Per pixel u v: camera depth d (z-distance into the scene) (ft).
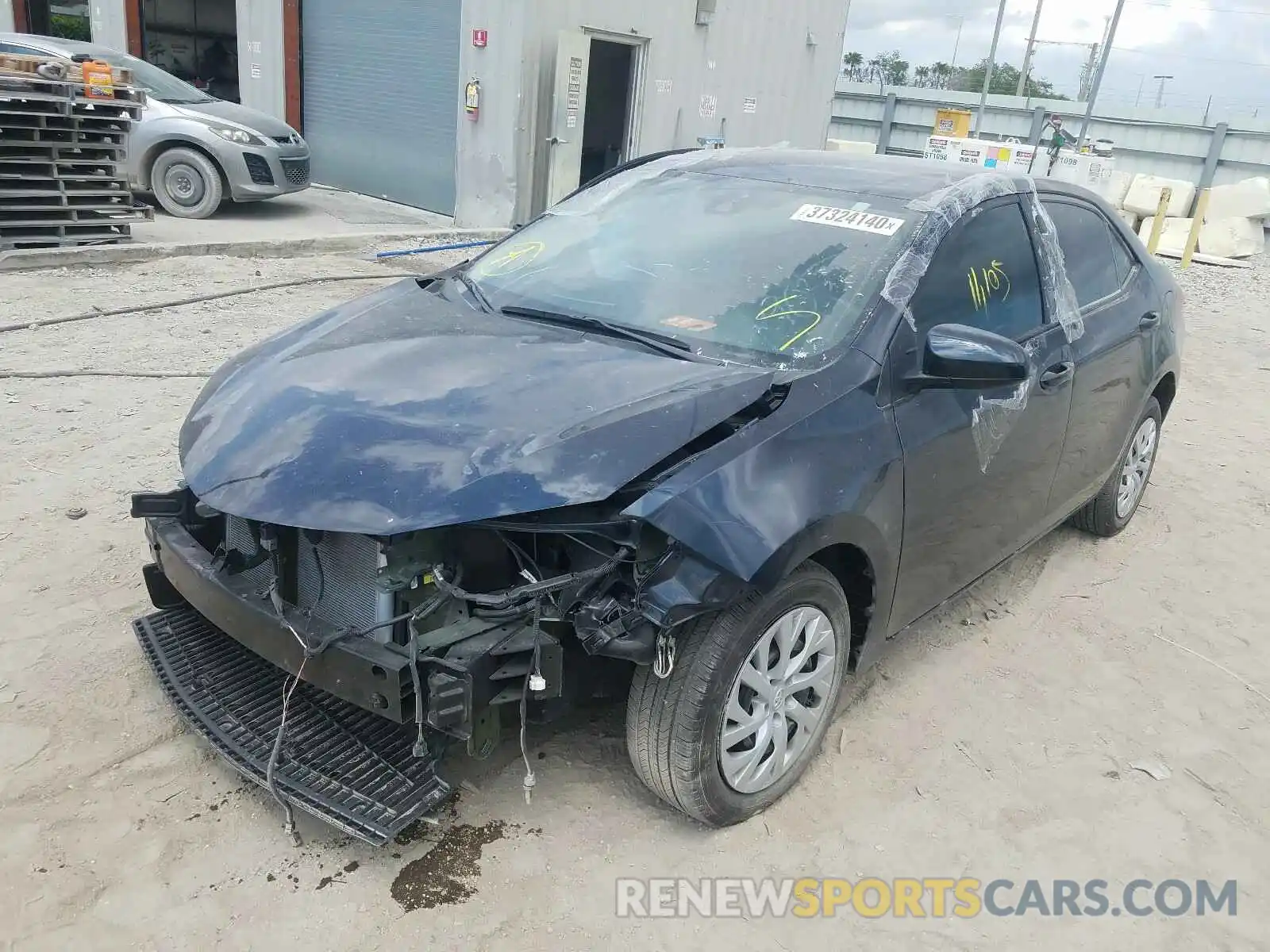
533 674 7.95
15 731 9.69
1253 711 11.98
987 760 10.66
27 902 7.86
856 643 10.17
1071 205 13.88
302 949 7.68
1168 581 15.23
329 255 33.42
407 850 8.70
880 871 9.00
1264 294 43.73
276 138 38.42
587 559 8.31
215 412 9.61
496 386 9.00
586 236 12.24
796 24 51.37
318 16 45.98
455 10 40.88
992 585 14.66
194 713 9.43
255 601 8.70
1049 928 8.55
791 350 9.77
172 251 30.19
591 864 8.74
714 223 11.73
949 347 9.62
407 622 8.18
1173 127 78.74
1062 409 12.44
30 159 27.14
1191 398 25.86
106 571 12.60
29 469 15.23
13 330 21.83
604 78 49.88
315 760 8.89
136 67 37.96
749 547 8.00
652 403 8.66
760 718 9.00
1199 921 8.75
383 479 7.95
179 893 8.07
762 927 8.29
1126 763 10.82
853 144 63.52
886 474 9.39
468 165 41.29
